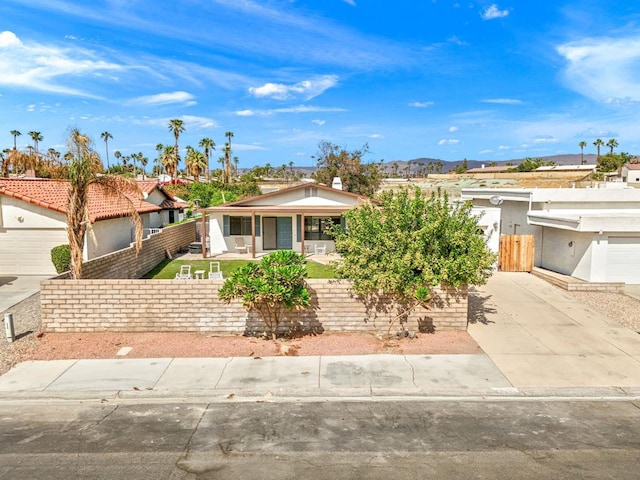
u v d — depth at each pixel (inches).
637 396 344.5
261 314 451.2
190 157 2933.1
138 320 470.9
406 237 442.6
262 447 273.4
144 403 334.0
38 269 791.7
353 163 1929.1
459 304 479.2
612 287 653.9
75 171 516.4
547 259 814.5
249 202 1043.3
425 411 320.5
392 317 472.7
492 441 279.6
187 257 992.2
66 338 455.2
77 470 249.4
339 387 353.7
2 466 253.1
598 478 240.2
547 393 347.3
